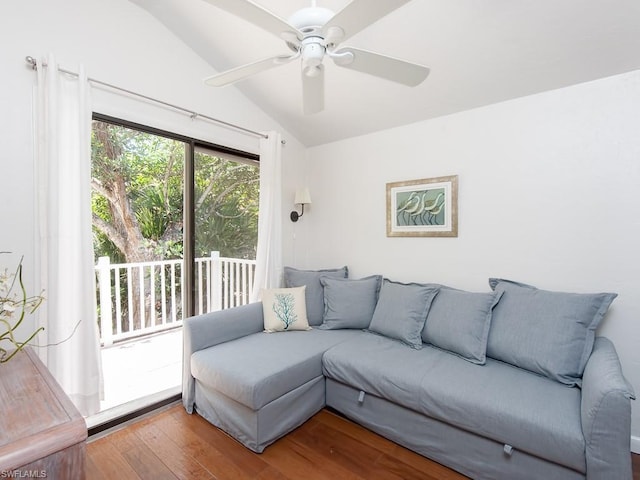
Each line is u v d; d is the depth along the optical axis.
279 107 2.98
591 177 2.00
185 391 2.21
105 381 2.59
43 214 1.74
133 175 2.75
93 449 1.83
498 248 2.35
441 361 2.01
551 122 2.12
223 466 1.71
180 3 2.14
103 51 2.04
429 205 2.67
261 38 2.24
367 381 1.97
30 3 1.76
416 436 1.82
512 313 2.00
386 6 1.06
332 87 2.57
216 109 2.69
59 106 1.78
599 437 1.27
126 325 3.22
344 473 1.67
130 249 3.06
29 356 1.38
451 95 2.37
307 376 2.10
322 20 1.25
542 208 2.17
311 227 3.54
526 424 1.43
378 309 2.59
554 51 1.86
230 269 3.14
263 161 2.98
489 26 1.80
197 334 2.19
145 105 2.25
